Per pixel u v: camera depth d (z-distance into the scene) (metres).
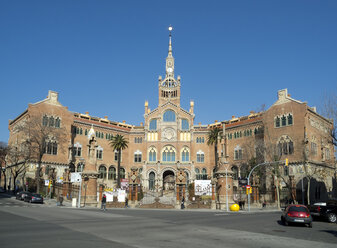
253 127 80.94
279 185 64.88
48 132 69.56
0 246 12.12
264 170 66.19
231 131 86.81
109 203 46.06
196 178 88.38
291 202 56.66
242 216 32.72
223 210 44.41
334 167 75.12
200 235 16.98
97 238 14.70
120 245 13.03
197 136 91.19
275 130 74.81
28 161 67.19
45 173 70.75
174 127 90.94
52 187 58.00
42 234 15.39
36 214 26.66
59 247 12.11
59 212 30.02
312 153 68.06
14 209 31.41
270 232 19.62
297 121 70.81
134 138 92.50
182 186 48.09
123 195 47.03
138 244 13.47
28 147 65.31
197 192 48.25
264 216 33.28
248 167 71.06
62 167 75.19
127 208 44.62
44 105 75.31
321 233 20.17
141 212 35.47
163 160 89.31
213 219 27.88
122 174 89.56
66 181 52.91
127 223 22.09
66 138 77.44
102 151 86.31
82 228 18.22
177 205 47.09
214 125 94.06
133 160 91.12
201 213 36.72
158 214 32.91
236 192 54.72
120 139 84.62
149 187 87.69
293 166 69.25
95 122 86.00
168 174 94.19
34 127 68.19
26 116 74.44
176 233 17.48
